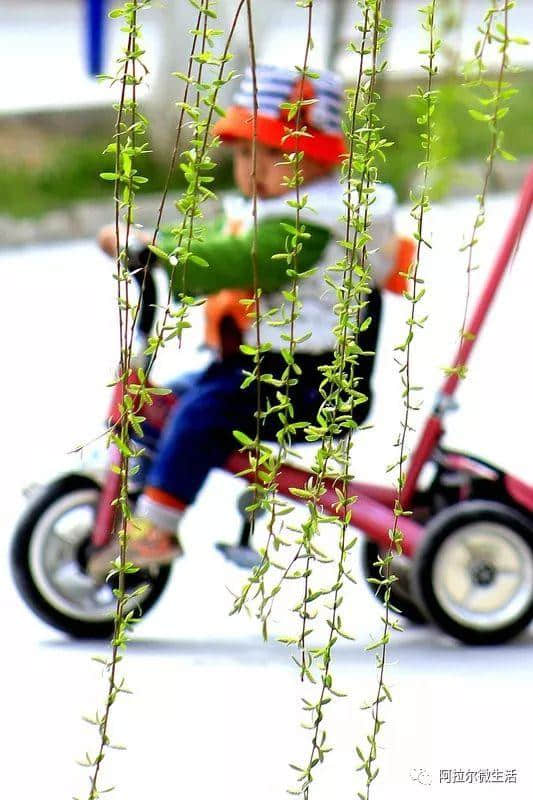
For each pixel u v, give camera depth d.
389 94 22.66
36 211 20.72
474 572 8.40
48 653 8.42
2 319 16.30
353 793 6.64
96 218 20.81
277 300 7.70
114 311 16.61
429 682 7.95
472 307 15.94
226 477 11.42
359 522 8.21
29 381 14.11
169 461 7.91
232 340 7.91
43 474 11.59
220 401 7.86
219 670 8.11
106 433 4.32
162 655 8.38
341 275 7.66
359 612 9.07
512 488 8.53
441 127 4.40
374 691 7.82
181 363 13.93
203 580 9.57
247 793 6.66
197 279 7.41
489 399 13.50
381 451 11.78
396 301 16.28
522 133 22.58
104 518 8.12
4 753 7.16
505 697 7.77
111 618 8.56
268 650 8.45
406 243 7.86
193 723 7.43
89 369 14.52
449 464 8.57
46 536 8.42
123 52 4.05
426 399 13.30
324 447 4.43
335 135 7.65
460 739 7.23
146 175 20.86
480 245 18.41
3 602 9.20
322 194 7.63
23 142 22.86
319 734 7.27
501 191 21.72
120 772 6.92
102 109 23.56
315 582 9.34
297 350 7.73
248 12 4.03
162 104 20.56
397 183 18.08
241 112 7.67
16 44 30.33
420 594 8.34
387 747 7.09
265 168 7.71
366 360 7.88
